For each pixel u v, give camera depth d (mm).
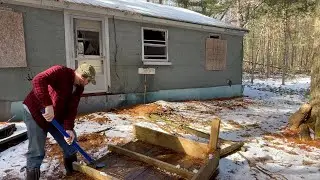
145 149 3771
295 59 33125
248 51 31562
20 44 6047
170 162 3369
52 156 4000
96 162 3305
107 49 7684
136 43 8453
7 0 5750
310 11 15086
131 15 7965
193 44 10484
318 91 5777
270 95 13352
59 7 6547
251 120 7188
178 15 10539
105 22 7586
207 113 7875
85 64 2980
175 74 9922
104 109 7570
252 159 4312
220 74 11898
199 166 3252
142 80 8742
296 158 4461
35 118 2779
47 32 6500
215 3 22609
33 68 6332
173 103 8891
